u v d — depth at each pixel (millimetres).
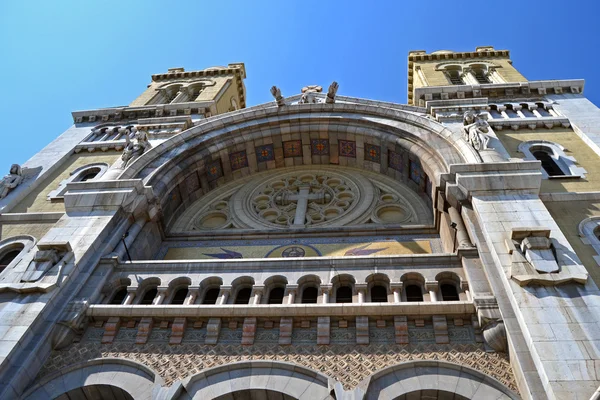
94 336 12258
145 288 13836
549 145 19328
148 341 11961
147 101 31938
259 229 18703
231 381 10719
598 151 18172
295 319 11984
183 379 10773
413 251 16438
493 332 10781
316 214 20016
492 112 22469
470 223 13781
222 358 11289
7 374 10703
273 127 22094
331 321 11859
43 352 11586
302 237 17812
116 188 16656
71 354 11797
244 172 22750
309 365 10867
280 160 22938
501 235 12570
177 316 12266
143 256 16672
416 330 11508
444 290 13070
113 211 15805
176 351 11578
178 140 20766
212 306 12227
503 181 14578
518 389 9820
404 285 13109
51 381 11141
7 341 11094
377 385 10320
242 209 20594
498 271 11906
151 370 11070
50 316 12227
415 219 18672
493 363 10477
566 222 14219
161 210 18016
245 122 22266
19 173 20500
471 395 9930
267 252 17188
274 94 22875
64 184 20156
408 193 20078
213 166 21656
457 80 32094
